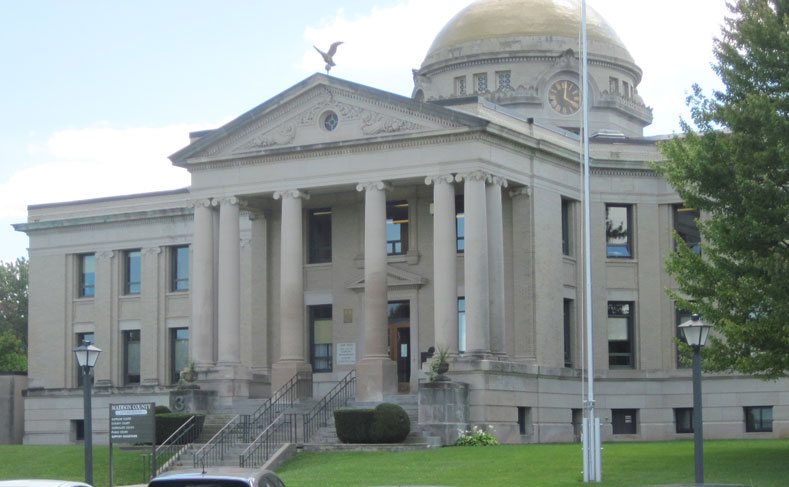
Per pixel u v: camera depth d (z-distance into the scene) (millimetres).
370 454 43656
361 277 55094
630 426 57188
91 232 70625
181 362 67562
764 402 55812
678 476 35625
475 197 49281
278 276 57281
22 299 108938
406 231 54812
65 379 70438
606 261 57562
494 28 65938
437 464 40031
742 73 37062
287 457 43750
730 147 36844
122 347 69375
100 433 68250
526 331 52375
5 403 71188
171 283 68312
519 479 36375
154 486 21656
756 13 36906
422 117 50438
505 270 53000
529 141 52188
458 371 48156
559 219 54844
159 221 68500
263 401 51938
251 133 54125
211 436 49031
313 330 56531
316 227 57188
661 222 58438
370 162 51375
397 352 54312
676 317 57969
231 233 54250
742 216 36594
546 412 52312
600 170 57781
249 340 64125
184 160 55344
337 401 50375
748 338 36500
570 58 64438
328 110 52562
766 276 35969
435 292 49375
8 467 46625
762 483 34188
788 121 35031
